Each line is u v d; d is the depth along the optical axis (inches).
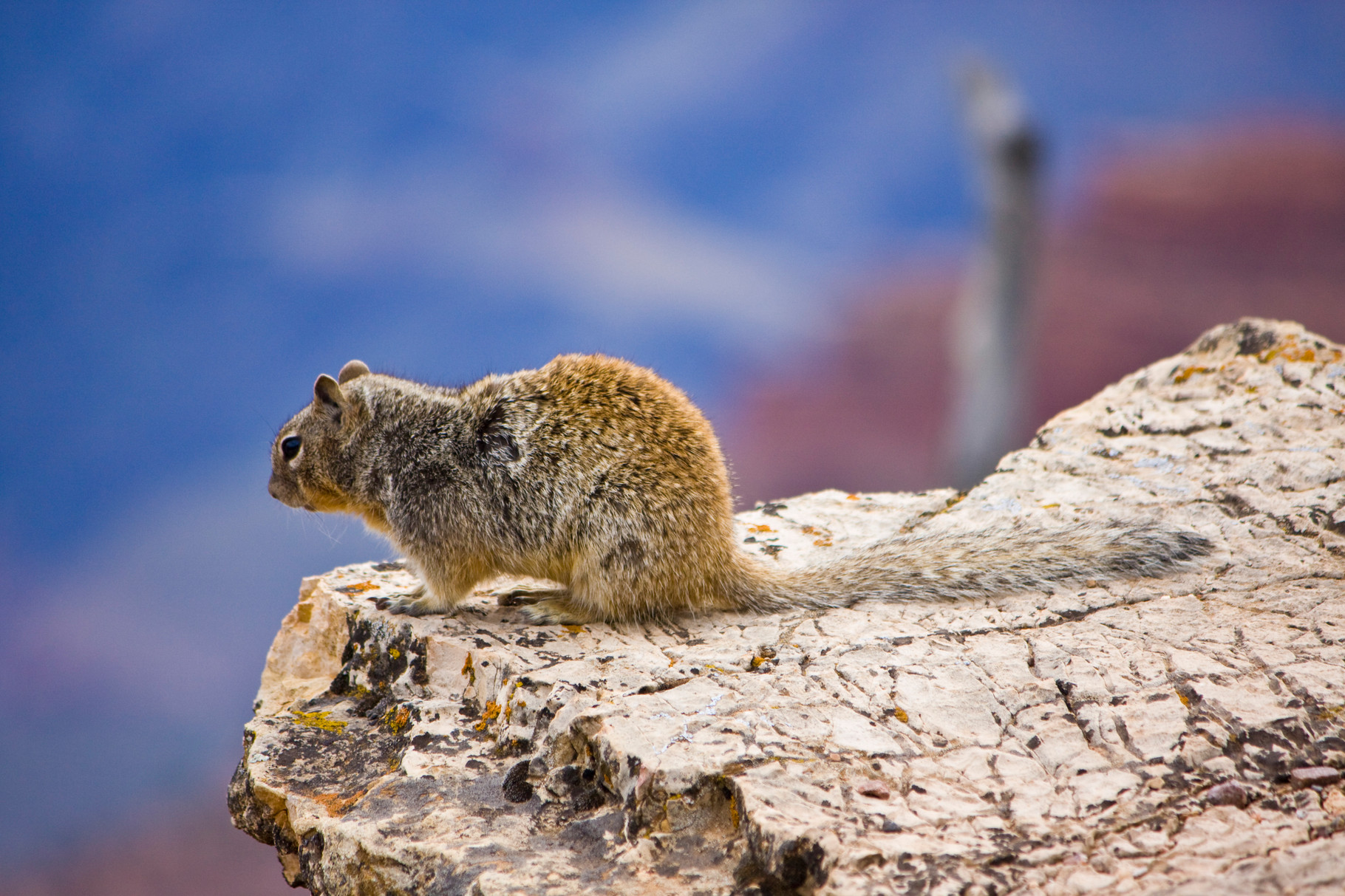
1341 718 445.4
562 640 581.3
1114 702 468.8
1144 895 354.0
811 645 550.3
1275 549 604.7
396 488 639.8
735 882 395.2
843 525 743.1
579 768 468.1
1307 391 767.7
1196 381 819.4
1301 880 355.9
